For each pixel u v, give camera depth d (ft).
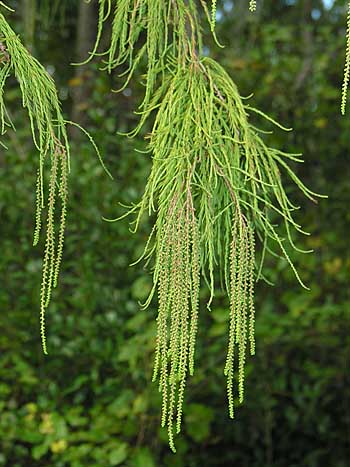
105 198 16.93
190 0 5.75
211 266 5.11
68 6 21.01
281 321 15.39
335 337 16.71
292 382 17.03
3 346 16.24
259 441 18.01
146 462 14.05
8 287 16.88
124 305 16.60
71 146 18.10
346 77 4.51
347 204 18.78
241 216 5.09
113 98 18.54
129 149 17.17
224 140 5.45
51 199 5.21
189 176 5.08
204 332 15.90
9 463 15.57
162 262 5.03
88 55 19.94
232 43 21.26
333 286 17.99
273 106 19.35
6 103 18.69
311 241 18.12
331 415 18.10
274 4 25.46
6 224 17.43
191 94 5.39
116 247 16.93
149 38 5.81
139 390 15.52
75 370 16.47
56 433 14.37
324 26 20.76
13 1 18.79
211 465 17.51
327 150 19.24
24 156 17.79
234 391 16.52
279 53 20.58
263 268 16.34
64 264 17.06
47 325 16.62
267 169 5.37
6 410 15.99
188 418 15.28
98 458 14.16
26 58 5.18
